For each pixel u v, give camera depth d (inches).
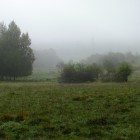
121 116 847.7
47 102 1084.5
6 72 3636.8
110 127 756.6
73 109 957.2
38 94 1289.4
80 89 1464.1
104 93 1263.5
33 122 800.3
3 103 1080.8
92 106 995.3
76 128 745.0
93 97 1158.3
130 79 2896.2
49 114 891.4
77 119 828.0
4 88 1593.3
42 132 722.2
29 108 979.3
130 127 750.5
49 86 1721.2
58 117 852.6
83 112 909.2
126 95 1179.9
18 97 1214.9
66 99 1138.7
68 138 674.8
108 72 2832.2
